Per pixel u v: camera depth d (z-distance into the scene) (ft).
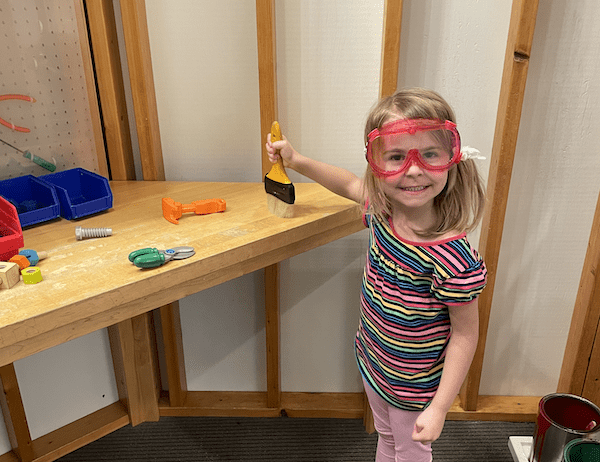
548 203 4.77
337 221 3.82
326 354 5.65
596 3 4.06
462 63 4.36
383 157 2.96
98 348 5.28
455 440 5.31
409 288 3.13
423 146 2.85
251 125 4.68
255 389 5.90
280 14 4.26
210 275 3.21
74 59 4.19
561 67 4.27
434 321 3.21
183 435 5.45
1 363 2.46
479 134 4.58
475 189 3.16
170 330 5.32
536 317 5.26
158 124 4.68
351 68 4.41
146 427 5.56
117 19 4.33
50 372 4.99
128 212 3.81
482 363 5.34
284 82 4.49
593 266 4.57
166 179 4.92
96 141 4.50
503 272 5.09
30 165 4.15
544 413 4.45
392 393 3.52
